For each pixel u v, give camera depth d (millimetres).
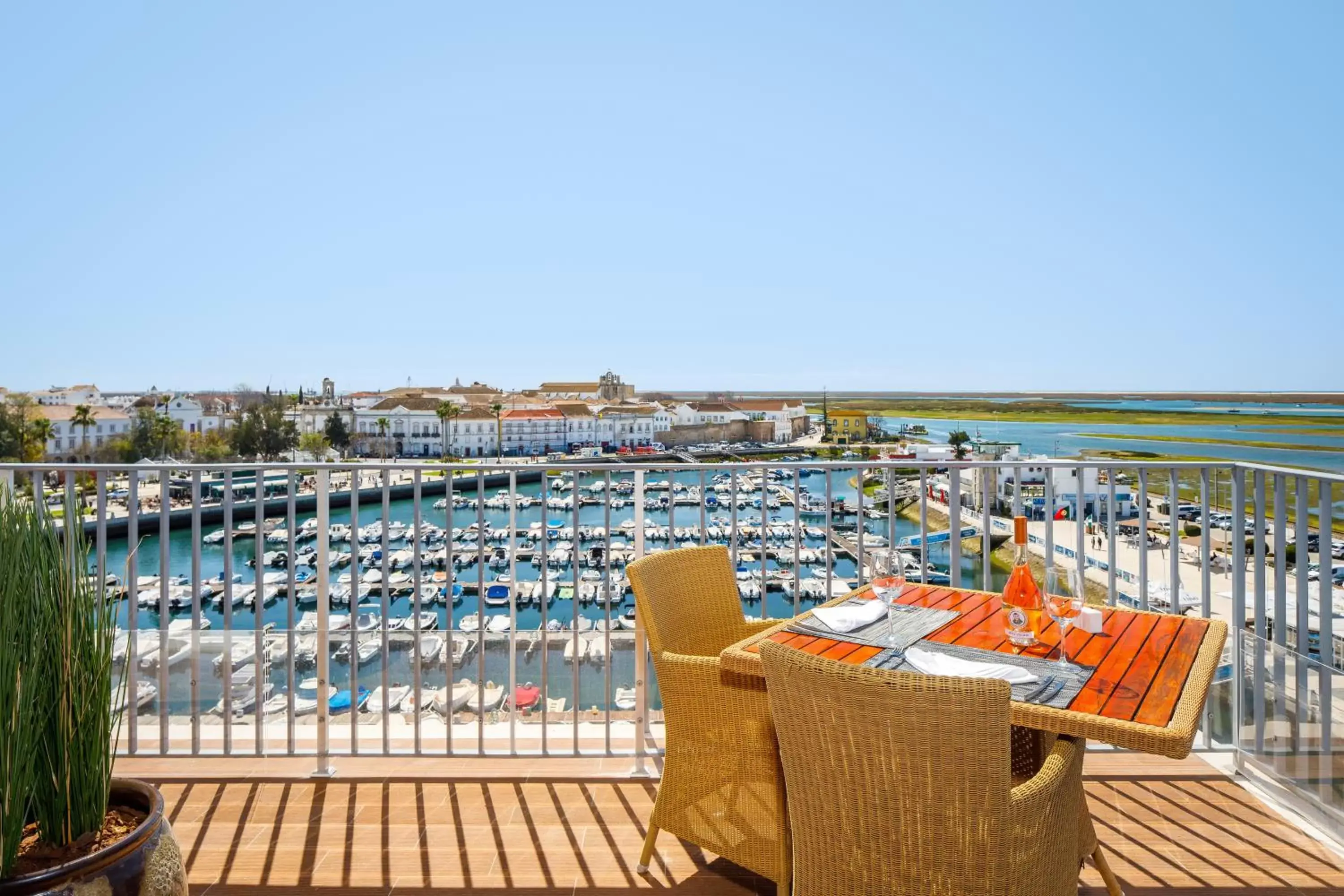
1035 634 1758
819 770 1298
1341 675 2229
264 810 2451
